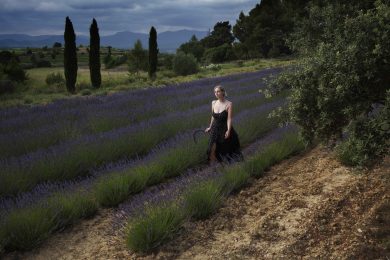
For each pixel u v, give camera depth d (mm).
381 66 4121
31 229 4965
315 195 5910
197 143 8500
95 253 4707
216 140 7766
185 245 4715
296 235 4742
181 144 8477
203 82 23859
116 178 6379
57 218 5410
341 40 4379
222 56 73312
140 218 4875
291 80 4879
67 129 10977
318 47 5129
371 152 4215
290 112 5043
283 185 6523
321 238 4637
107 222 5621
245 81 22406
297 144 8375
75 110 14883
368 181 6121
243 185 6672
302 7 28250
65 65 30047
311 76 4621
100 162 8289
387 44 3961
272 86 5152
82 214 5730
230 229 5074
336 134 5156
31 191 6613
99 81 32688
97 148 8500
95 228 5449
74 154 8000
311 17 6539
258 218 5332
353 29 4266
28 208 5422
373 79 4195
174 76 42125
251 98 14586
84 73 54000
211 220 5340
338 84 4266
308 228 4875
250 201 5938
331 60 4309
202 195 5477
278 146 8125
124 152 8836
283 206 5613
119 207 5961
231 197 6160
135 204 5543
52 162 7496
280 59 56719
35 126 12523
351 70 4164
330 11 5602
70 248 4914
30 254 4836
